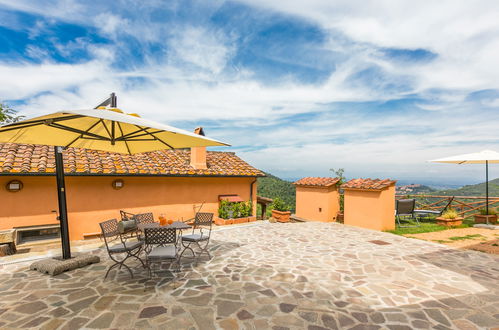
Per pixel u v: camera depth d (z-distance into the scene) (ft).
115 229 19.06
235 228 33.09
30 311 12.32
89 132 16.12
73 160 27.71
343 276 16.90
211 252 22.56
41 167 24.38
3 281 16.02
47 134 15.08
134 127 15.38
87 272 17.60
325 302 13.33
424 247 24.11
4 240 20.88
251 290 14.76
